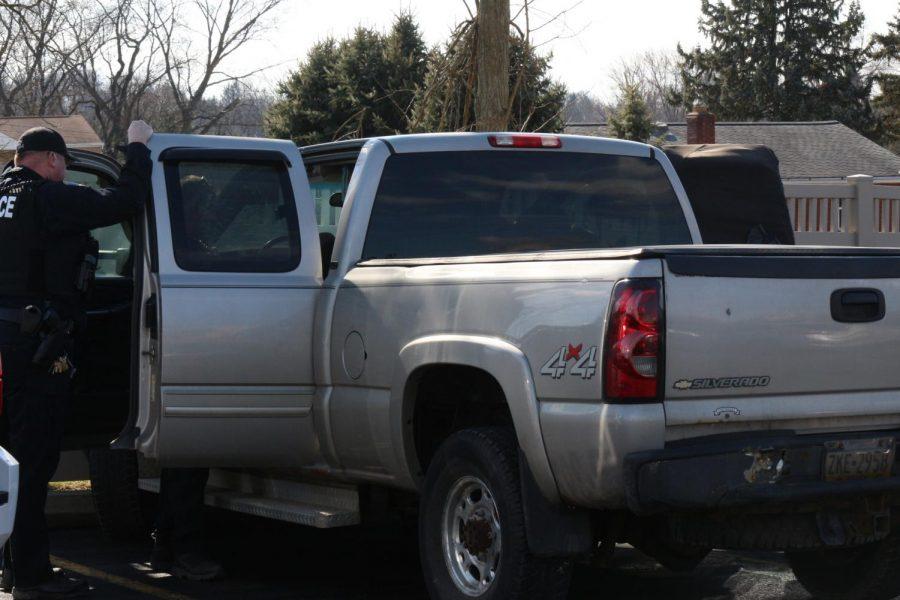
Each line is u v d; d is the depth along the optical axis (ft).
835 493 14.92
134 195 18.38
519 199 20.17
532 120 68.39
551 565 15.49
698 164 27.94
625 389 14.21
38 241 18.52
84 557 22.71
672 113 263.29
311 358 18.86
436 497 16.85
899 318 15.80
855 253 15.61
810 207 52.06
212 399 18.30
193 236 18.63
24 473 18.83
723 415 14.61
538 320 15.19
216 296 18.37
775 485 14.67
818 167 130.52
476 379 17.11
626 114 100.99
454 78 38.14
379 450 17.79
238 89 152.87
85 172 23.31
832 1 185.57
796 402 15.11
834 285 15.37
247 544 23.67
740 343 14.69
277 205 19.17
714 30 190.80
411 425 17.31
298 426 18.86
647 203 21.27
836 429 15.51
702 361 14.48
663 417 14.28
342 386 18.42
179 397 18.15
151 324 18.40
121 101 144.25
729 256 14.74
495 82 37.70
